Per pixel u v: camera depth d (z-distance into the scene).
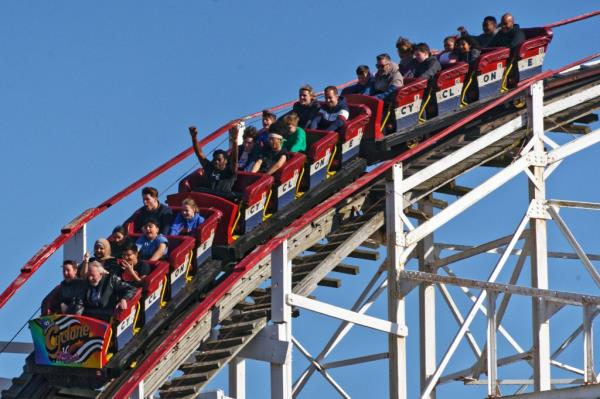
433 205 84.94
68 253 73.44
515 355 79.69
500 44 83.00
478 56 80.69
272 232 70.62
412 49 81.94
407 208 80.50
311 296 78.81
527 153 77.44
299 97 76.81
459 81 80.06
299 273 71.75
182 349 66.38
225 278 69.06
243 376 74.56
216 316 68.19
